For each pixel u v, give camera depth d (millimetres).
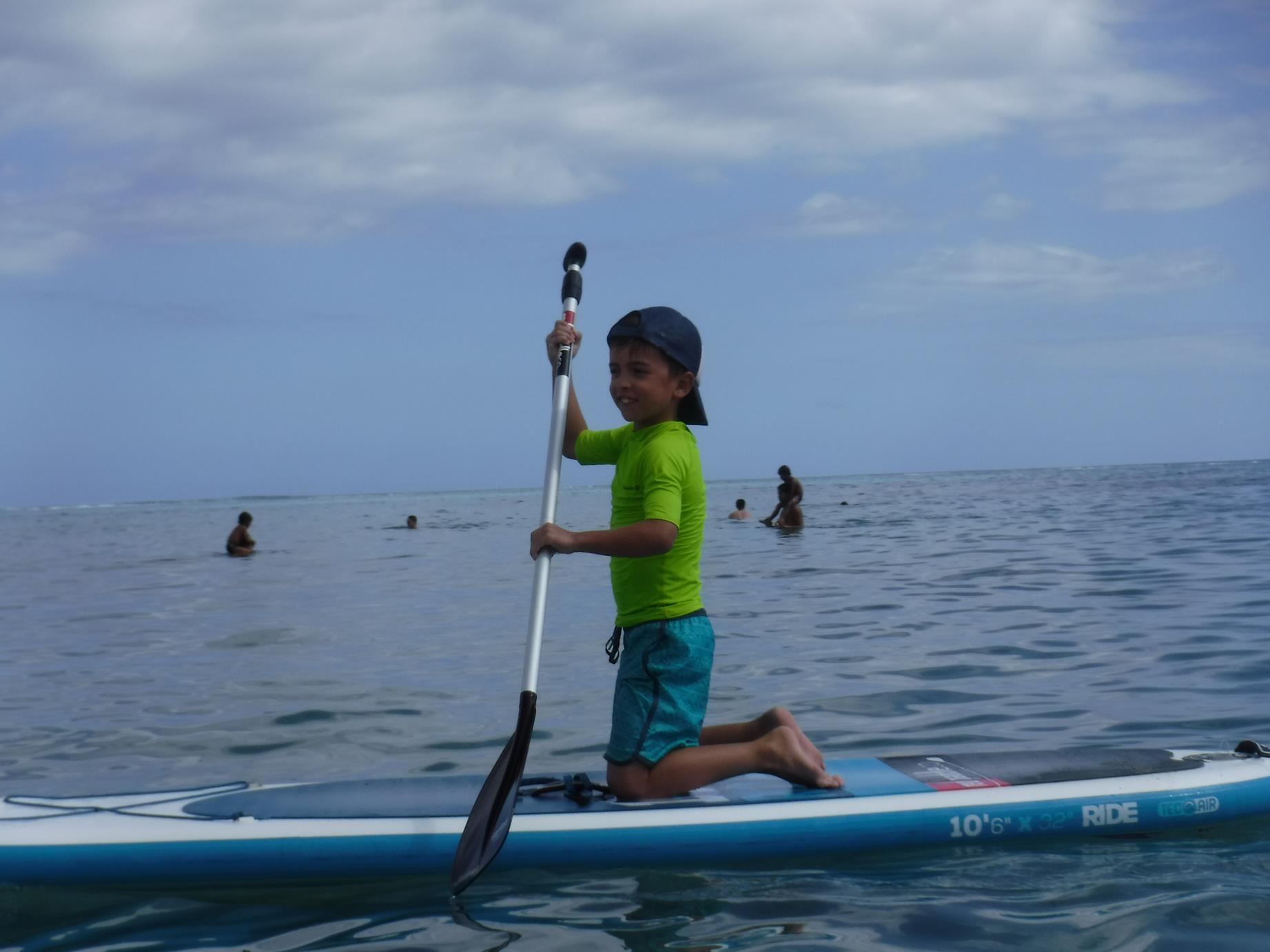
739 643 7184
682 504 3252
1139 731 4672
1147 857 3102
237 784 3506
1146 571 10391
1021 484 49562
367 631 8234
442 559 15648
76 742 4930
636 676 3293
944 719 4984
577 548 3184
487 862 2846
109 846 3014
